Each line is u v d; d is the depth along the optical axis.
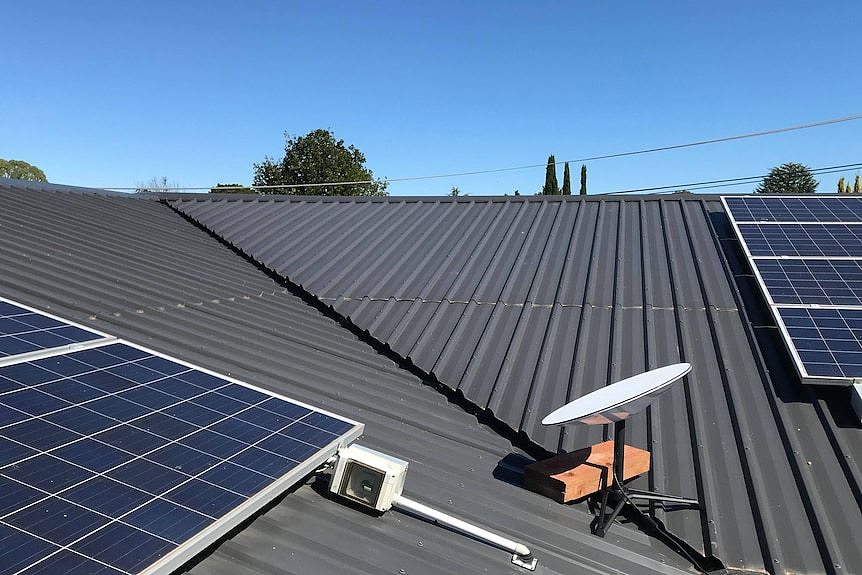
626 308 12.16
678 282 12.80
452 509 6.98
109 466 4.95
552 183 78.00
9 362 6.05
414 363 11.16
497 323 12.10
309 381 9.69
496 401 9.94
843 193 16.20
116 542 4.16
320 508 6.27
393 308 13.01
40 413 5.39
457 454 8.52
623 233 15.28
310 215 18.62
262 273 15.38
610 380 10.26
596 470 7.75
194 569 5.00
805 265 12.23
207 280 13.50
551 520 7.28
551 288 13.20
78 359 6.66
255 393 7.12
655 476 8.27
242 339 10.71
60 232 14.03
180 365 7.31
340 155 64.94
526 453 9.14
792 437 8.73
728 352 10.67
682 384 9.99
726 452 8.62
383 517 6.39
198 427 5.98
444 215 17.80
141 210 18.94
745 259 13.45
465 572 5.83
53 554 3.91
